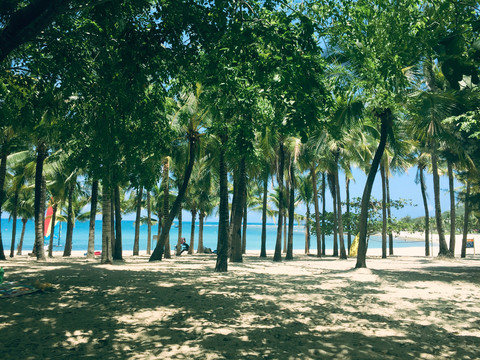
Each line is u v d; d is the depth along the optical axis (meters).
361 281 12.42
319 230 28.59
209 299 8.58
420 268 17.48
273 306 7.94
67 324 6.04
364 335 5.68
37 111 8.96
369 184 15.84
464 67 2.72
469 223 35.94
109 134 9.02
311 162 26.75
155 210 41.72
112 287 9.85
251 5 6.04
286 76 5.41
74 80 7.83
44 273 12.48
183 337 5.45
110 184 10.97
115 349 4.83
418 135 17.42
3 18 5.92
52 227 30.25
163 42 6.04
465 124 10.16
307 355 4.68
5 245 68.75
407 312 7.46
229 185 35.72
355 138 20.58
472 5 4.05
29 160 23.56
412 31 6.00
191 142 19.36
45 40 7.23
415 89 13.41
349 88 9.88
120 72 7.26
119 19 6.69
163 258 24.94
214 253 36.25
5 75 8.54
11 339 5.14
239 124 7.32
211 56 6.21
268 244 76.62
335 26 6.58
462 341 5.40
